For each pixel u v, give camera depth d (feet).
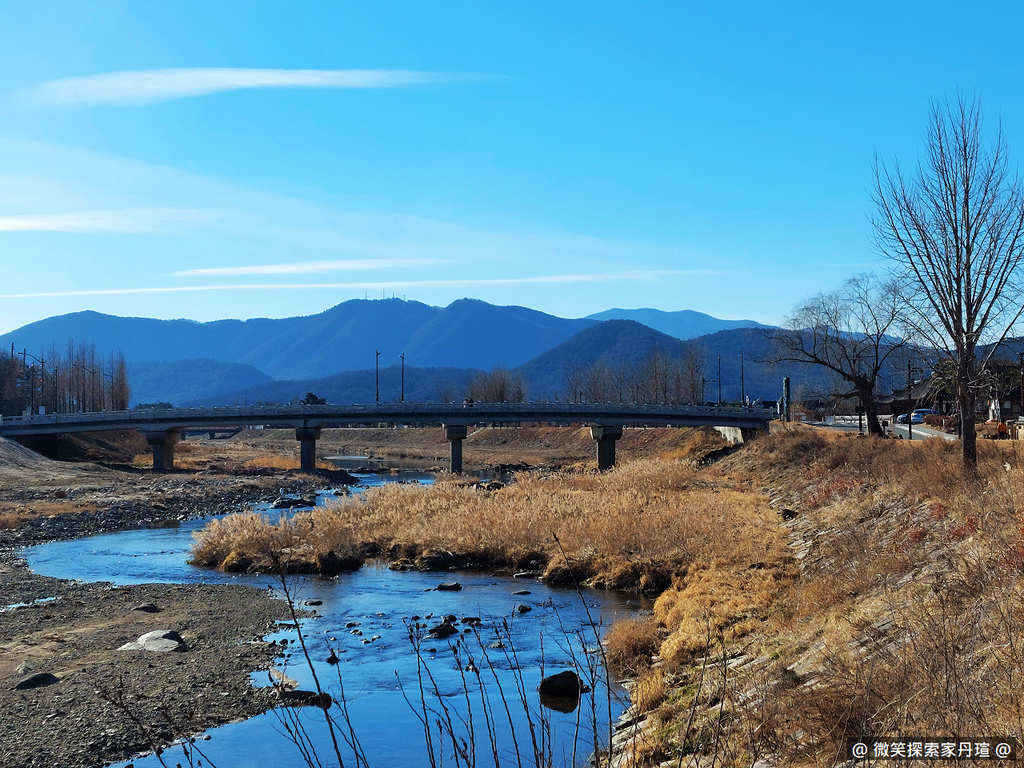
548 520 135.13
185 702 62.28
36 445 346.54
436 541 130.93
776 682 44.19
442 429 605.73
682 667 62.64
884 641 46.60
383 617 90.99
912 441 161.79
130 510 207.21
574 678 62.80
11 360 499.10
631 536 120.67
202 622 88.94
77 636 82.79
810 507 136.36
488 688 64.64
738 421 306.76
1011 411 237.45
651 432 415.85
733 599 81.05
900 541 78.84
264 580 116.47
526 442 514.27
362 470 371.76
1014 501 67.56
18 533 168.66
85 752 53.11
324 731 56.39
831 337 222.89
